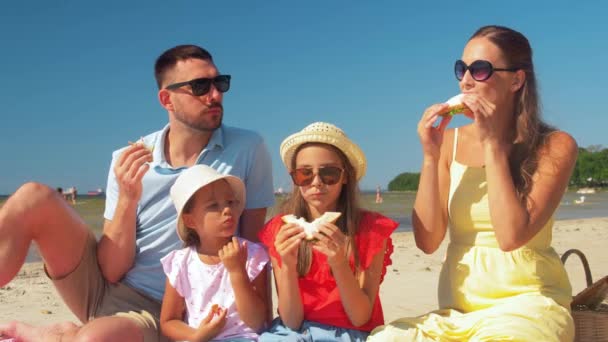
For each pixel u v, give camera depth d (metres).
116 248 4.08
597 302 3.76
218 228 3.86
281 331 3.57
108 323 3.30
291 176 3.85
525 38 3.67
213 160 4.46
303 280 3.63
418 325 3.26
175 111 4.37
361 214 3.77
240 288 3.65
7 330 3.46
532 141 3.53
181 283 3.90
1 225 3.61
